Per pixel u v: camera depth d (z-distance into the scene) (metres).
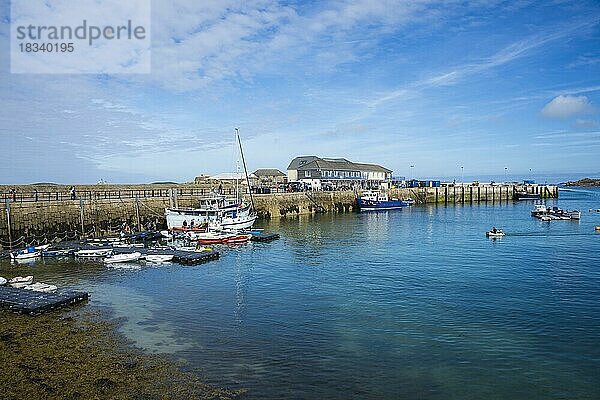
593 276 29.03
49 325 19.52
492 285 26.84
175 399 13.20
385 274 30.16
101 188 67.88
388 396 13.77
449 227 58.47
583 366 15.91
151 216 56.47
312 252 39.53
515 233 51.31
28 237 41.41
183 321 20.47
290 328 19.61
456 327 19.69
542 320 20.56
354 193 95.88
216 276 30.05
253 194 74.81
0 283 26.45
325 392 13.93
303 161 119.44
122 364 15.57
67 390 13.58
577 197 141.62
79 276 29.94
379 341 18.09
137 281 28.50
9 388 13.62
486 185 128.88
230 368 15.46
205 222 52.31
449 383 14.65
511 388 14.39
